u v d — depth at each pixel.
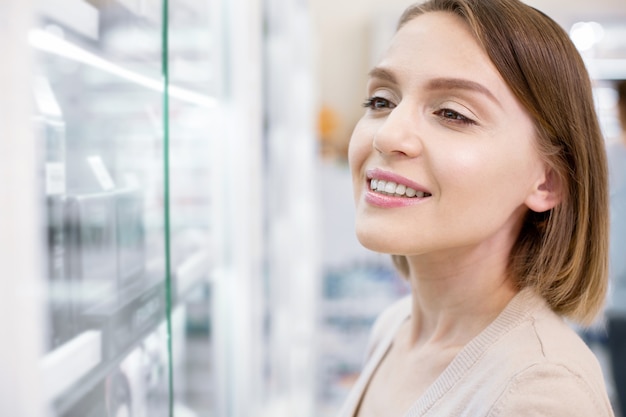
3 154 0.55
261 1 1.62
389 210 0.75
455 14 0.76
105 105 0.74
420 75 0.75
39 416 0.57
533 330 0.74
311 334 3.37
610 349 2.66
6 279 0.55
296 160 2.92
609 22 4.31
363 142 0.80
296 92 2.90
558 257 0.82
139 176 0.82
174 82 0.89
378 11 4.54
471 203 0.74
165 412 0.77
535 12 0.78
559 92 0.77
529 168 0.78
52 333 0.64
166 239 0.75
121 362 0.73
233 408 1.40
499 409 0.67
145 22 0.72
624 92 2.42
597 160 0.83
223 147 1.31
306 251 3.30
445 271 0.85
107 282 0.76
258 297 1.49
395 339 1.03
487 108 0.74
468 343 0.78
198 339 1.43
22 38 0.56
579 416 0.64
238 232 1.34
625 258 2.63
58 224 0.68
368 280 3.57
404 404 0.86
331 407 3.43
